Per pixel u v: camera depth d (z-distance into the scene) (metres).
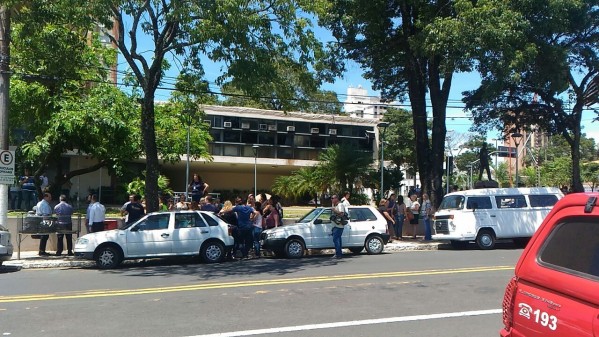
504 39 16.16
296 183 39.88
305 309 8.02
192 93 17.11
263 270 12.47
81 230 17.08
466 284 10.11
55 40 14.42
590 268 3.10
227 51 13.22
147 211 15.61
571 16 19.45
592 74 22.50
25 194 22.75
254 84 13.39
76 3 12.55
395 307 8.15
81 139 21.91
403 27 20.83
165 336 6.54
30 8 13.58
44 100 20.66
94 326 7.06
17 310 8.09
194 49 14.19
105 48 22.47
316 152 45.91
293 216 28.08
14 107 20.53
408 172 56.72
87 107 20.73
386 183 37.50
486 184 20.98
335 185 35.22
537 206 18.12
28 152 20.55
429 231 19.44
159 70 15.76
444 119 21.84
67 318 7.53
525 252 3.66
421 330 6.82
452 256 14.97
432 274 11.31
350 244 15.83
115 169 23.97
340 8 19.80
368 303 8.44
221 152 42.88
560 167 61.34
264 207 17.67
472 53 16.56
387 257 14.88
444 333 6.68
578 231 3.30
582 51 21.39
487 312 7.82
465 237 17.47
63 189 31.58
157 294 9.34
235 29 12.57
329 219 15.92
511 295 3.67
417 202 21.11
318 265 13.23
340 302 8.52
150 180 15.70
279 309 8.03
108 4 12.55
